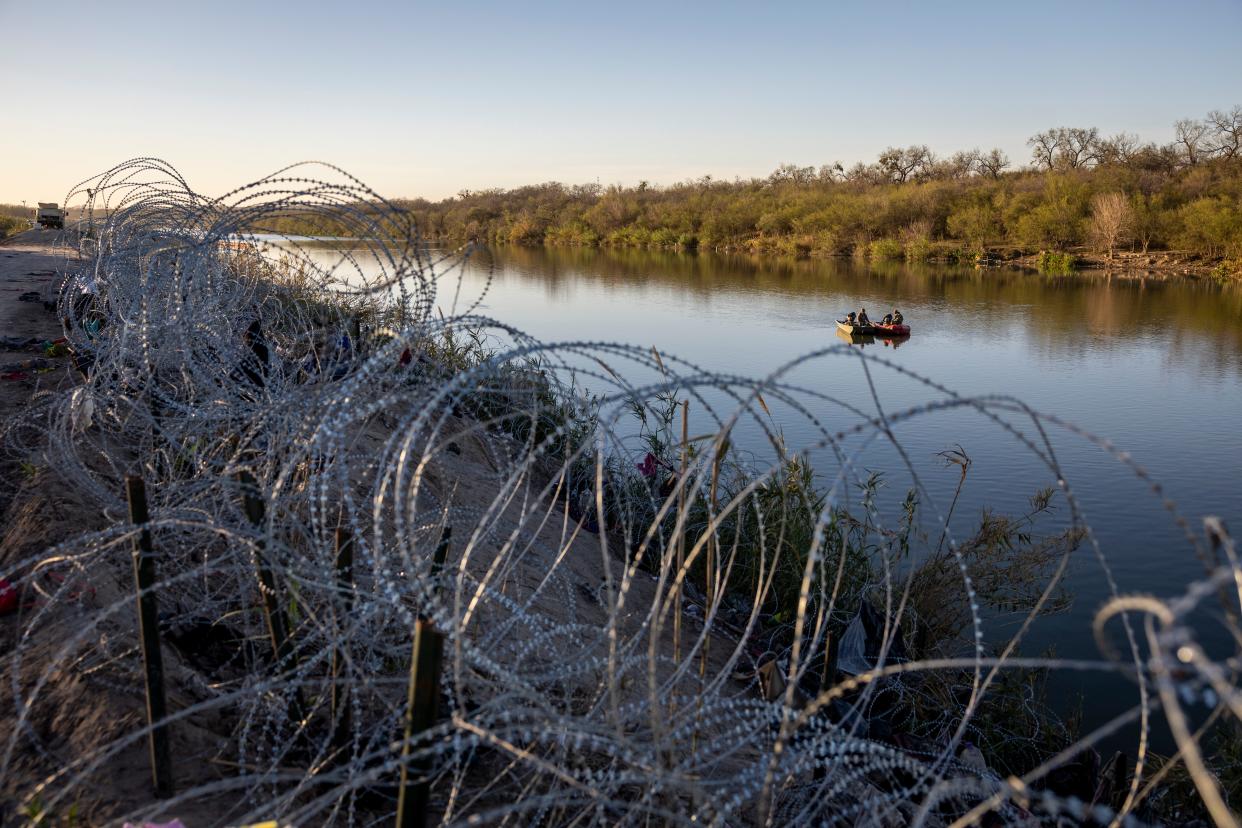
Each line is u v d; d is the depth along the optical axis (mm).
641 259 70812
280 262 5965
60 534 4430
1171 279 47406
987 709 5715
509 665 3273
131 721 3121
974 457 13219
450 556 4758
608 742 2617
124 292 6637
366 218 4363
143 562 2887
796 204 84375
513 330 3541
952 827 2008
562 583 5438
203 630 3840
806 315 33031
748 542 6762
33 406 6500
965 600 6535
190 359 4938
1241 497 11820
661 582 2369
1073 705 6605
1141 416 17141
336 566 3225
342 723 3146
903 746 4344
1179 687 1595
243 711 3371
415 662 2170
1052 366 22641
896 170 110562
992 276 51188
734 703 3299
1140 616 8055
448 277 47656
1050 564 8922
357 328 5492
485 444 7492
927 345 26078
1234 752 4812
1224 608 1722
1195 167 88750
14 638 3701
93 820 2723
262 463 4113
